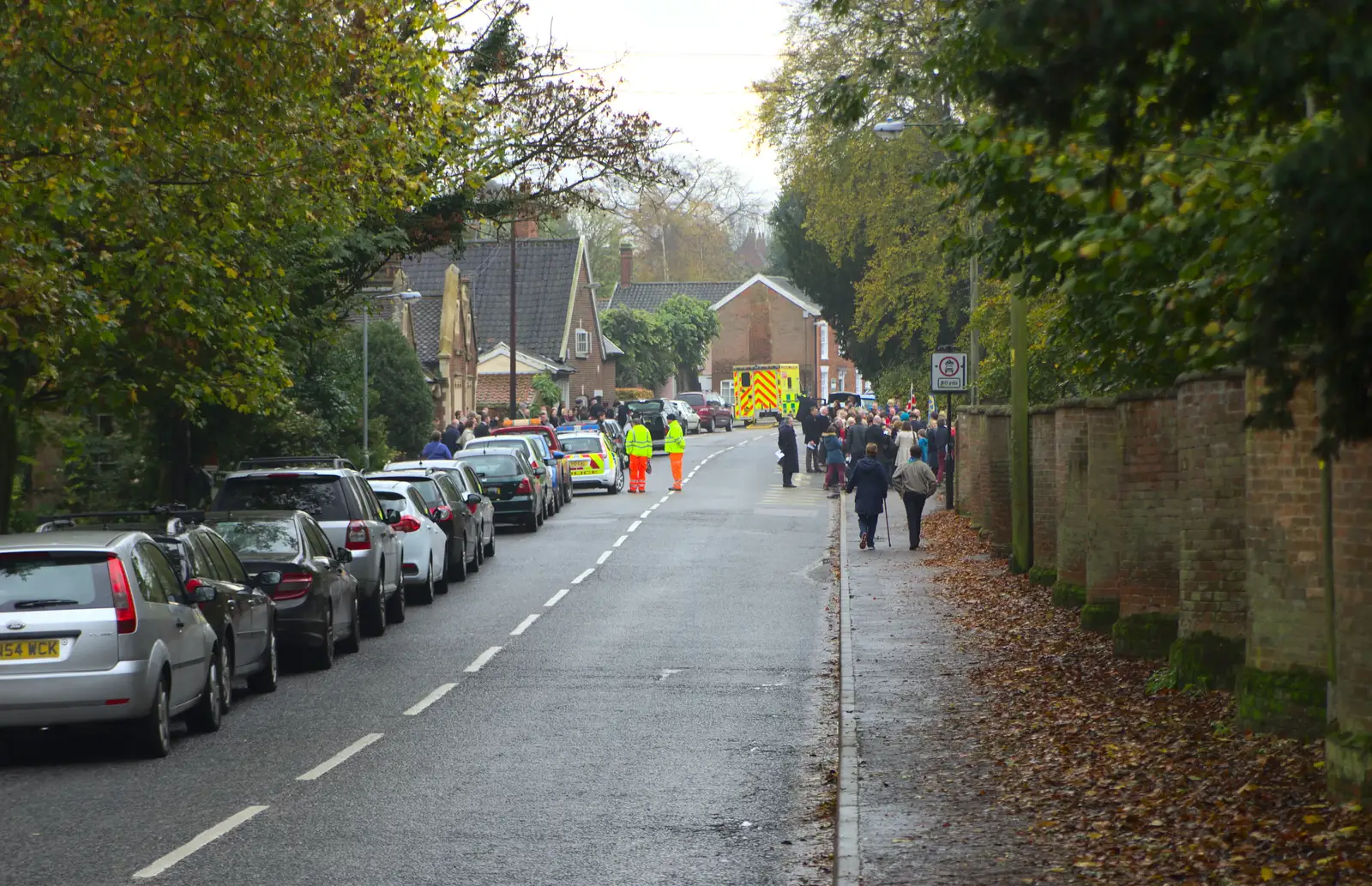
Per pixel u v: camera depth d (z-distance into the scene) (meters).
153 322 36.00
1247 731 20.77
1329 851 14.91
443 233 56.97
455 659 34.41
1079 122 11.15
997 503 51.22
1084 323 23.59
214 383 38.84
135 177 29.62
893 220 88.25
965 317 93.38
